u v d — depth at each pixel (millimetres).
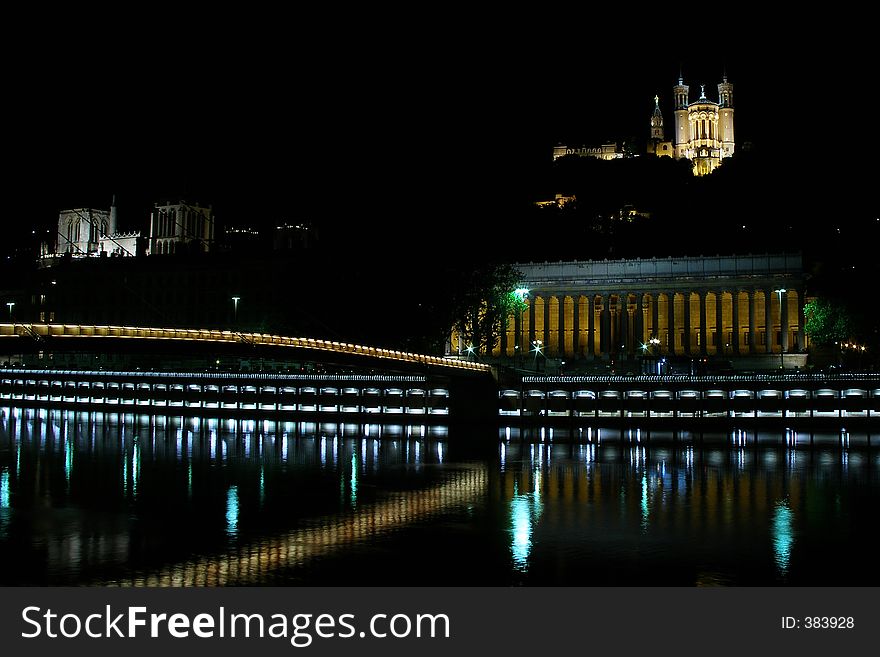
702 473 98062
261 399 156625
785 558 61375
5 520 73812
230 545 65000
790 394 130375
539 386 139500
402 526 71562
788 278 199250
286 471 100375
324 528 70812
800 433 124750
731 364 191750
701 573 57594
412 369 122188
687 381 131375
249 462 107312
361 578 56250
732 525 71688
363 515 76000
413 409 145500
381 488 89312
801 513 76312
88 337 86000
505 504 80812
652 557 61438
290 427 145125
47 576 56750
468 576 56844
